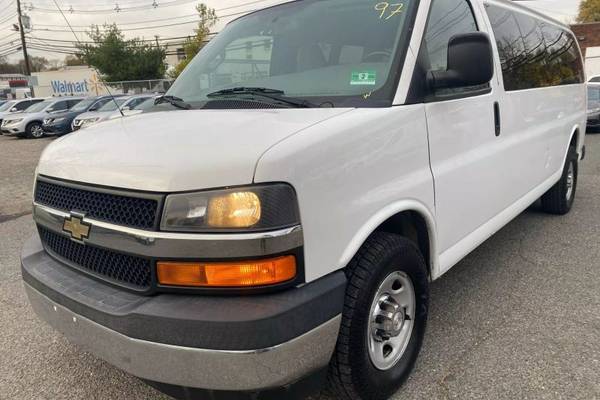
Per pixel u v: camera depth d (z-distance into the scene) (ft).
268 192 6.14
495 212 11.98
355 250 7.22
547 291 12.66
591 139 44.14
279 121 7.39
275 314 6.08
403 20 9.08
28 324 12.03
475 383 8.95
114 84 93.04
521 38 13.75
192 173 6.23
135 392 9.22
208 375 6.19
